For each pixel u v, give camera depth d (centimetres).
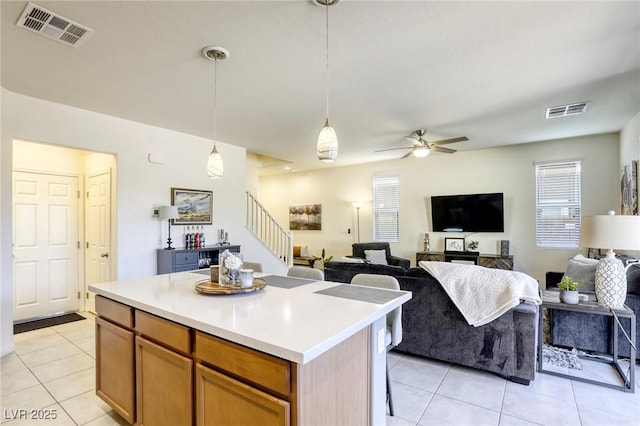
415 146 472
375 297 198
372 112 400
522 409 232
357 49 254
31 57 260
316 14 210
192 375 161
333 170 805
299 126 455
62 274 467
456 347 290
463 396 250
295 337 131
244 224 574
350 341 159
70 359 317
